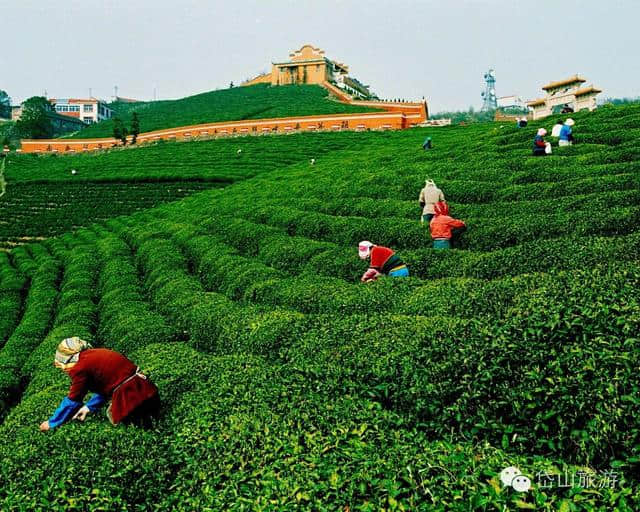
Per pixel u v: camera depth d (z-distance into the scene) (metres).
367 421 7.89
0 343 22.64
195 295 18.08
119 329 17.28
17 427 10.07
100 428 8.71
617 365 7.19
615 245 12.68
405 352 9.23
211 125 97.75
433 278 15.20
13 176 70.94
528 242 15.02
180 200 46.31
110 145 107.62
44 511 6.74
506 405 7.74
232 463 7.33
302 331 11.80
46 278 29.73
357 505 6.06
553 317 8.52
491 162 26.25
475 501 5.68
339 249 18.83
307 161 53.72
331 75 148.25
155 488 7.52
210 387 10.00
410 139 58.66
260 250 22.44
